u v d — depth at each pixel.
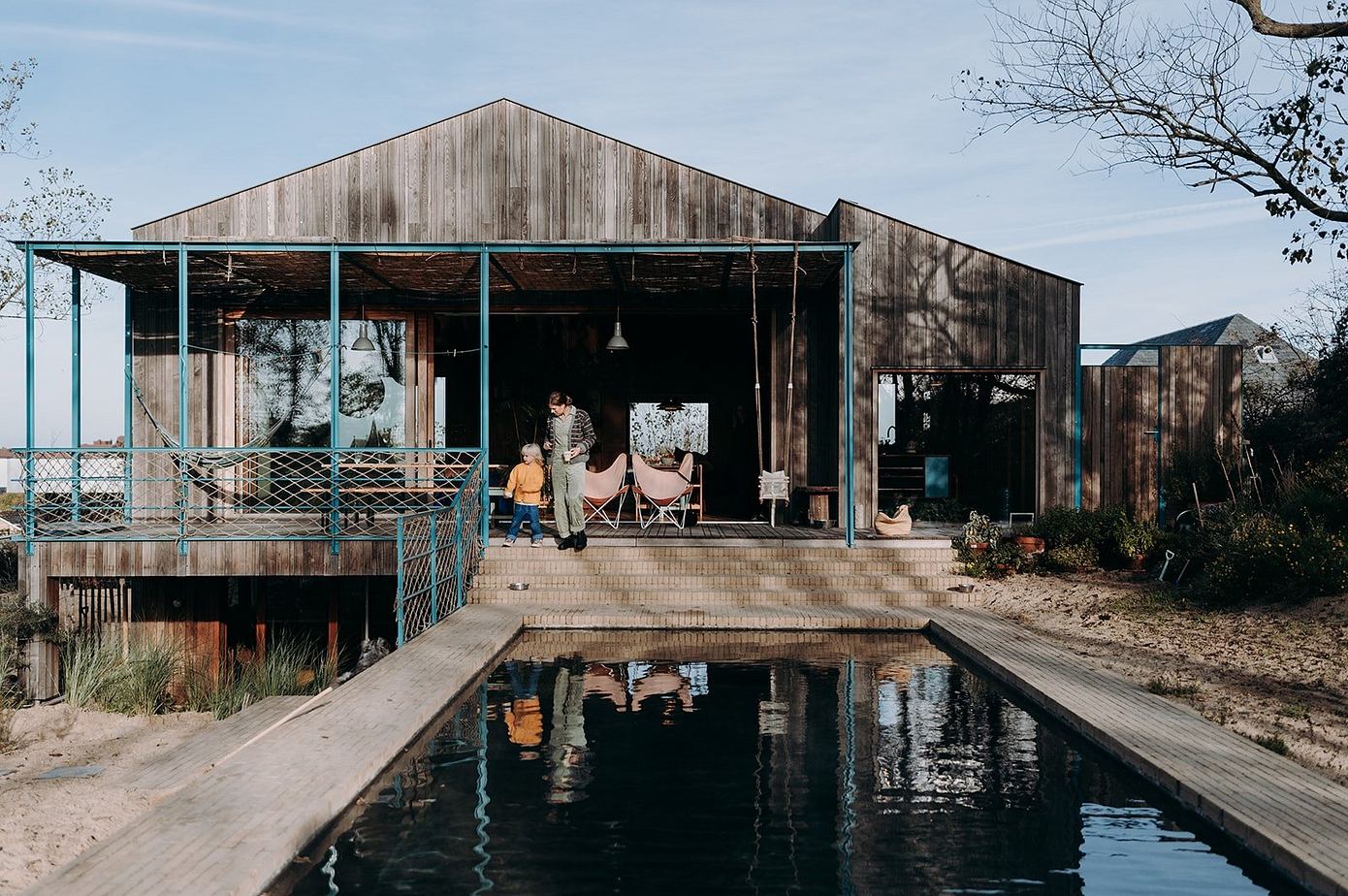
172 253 11.22
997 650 7.99
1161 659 7.72
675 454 16.39
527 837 4.28
